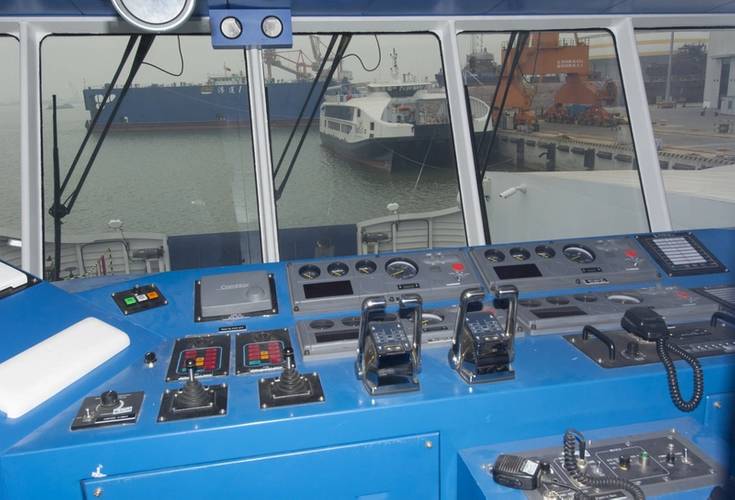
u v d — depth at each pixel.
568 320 1.93
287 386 1.57
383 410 1.53
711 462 1.48
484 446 1.62
